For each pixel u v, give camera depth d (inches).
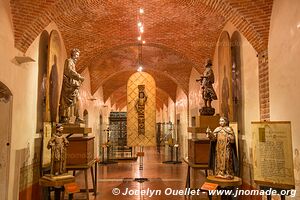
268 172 175.2
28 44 232.8
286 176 169.9
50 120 281.0
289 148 170.6
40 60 276.4
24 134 238.1
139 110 365.1
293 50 183.6
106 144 577.6
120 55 512.1
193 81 520.4
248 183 257.4
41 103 281.6
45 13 230.4
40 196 276.8
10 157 210.7
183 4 321.4
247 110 263.4
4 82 199.2
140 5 330.6
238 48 287.7
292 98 184.7
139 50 493.7
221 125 231.9
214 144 234.7
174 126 661.9
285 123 172.7
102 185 370.3
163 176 427.5
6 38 204.2
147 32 390.9
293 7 184.2
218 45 352.8
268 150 176.1
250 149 253.6
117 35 393.1
